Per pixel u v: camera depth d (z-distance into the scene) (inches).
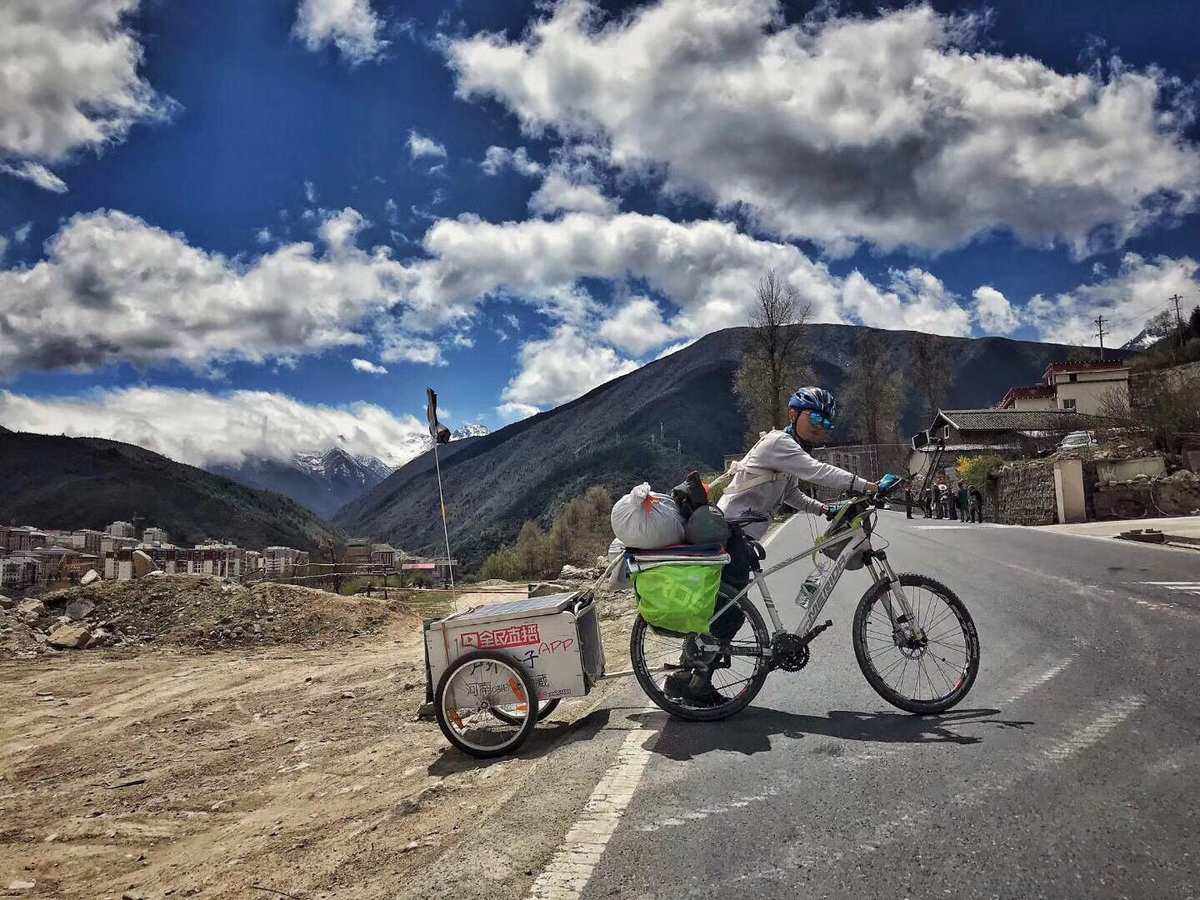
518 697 176.7
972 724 152.1
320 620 448.8
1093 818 106.2
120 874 155.3
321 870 127.6
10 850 173.9
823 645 234.2
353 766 206.2
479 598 662.5
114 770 229.8
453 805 145.6
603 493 3595.0
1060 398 2375.7
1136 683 178.4
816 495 184.5
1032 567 429.7
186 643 420.5
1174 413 1081.4
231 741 248.7
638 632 174.6
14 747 259.4
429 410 314.0
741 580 172.1
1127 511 990.4
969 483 1428.4
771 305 2048.5
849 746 141.6
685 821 113.3
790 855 100.6
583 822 116.2
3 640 405.4
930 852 99.1
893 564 455.8
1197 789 114.7
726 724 161.6
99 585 472.4
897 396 3230.8
